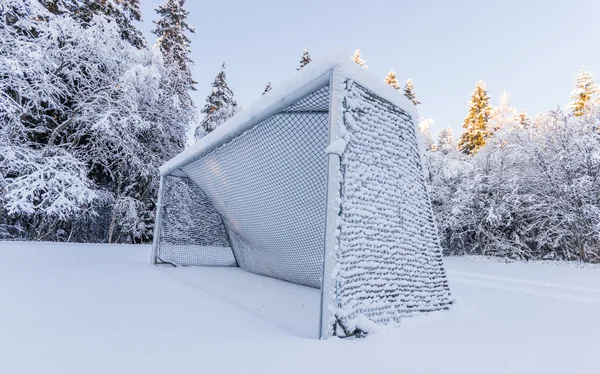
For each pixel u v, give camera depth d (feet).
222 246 21.33
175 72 39.88
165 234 19.63
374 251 7.82
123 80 28.66
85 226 32.45
